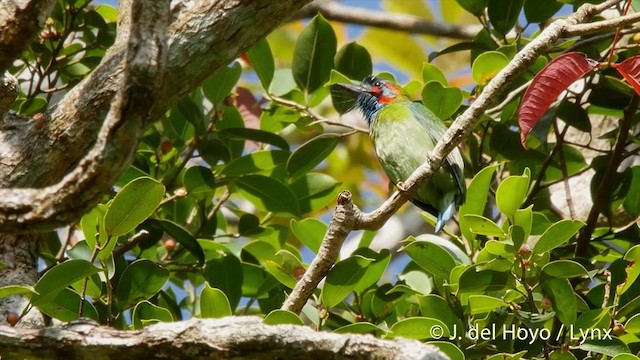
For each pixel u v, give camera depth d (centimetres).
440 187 1203
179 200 1145
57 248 1148
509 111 1148
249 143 1368
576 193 1292
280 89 1217
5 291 718
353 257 861
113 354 672
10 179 761
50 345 674
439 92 1138
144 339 672
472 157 1204
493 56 1074
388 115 1252
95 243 816
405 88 1177
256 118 1290
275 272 940
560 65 864
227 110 1159
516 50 1133
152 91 572
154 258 1123
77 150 758
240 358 662
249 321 670
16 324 799
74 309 860
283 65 2008
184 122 1152
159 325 680
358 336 655
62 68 1147
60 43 1109
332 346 653
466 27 1747
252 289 1094
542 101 869
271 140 1136
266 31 723
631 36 1165
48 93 1122
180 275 1177
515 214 859
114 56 750
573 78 867
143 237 973
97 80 747
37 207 593
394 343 646
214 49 708
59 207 591
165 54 575
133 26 571
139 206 762
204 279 1128
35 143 766
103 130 573
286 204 1135
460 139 832
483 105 827
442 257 917
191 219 1159
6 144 772
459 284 874
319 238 1024
